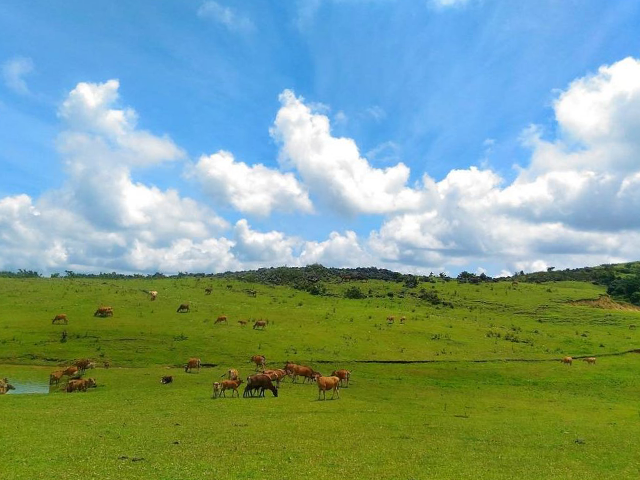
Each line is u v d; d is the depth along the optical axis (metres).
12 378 42.09
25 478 14.66
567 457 20.56
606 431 27.08
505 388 46.12
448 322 79.50
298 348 57.34
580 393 45.31
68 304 69.56
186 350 53.59
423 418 28.95
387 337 65.56
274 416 27.27
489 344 66.44
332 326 69.75
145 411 28.14
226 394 36.06
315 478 15.76
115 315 65.00
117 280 104.56
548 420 30.28
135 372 45.44
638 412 35.56
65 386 38.06
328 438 21.80
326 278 140.00
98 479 14.75
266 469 16.47
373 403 34.25
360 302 99.00
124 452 18.09
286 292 104.81
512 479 16.83
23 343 52.00
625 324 89.62
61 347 51.56
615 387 48.91
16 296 73.25
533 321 89.94
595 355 66.31
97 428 22.56
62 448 18.39
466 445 21.94
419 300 108.50
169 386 39.28
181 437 20.98
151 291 85.75
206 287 98.50
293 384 42.81
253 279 130.12
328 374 49.03
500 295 117.44
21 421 23.92
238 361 51.62
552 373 54.38
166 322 63.50
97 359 49.06
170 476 15.30
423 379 48.16
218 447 19.30
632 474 18.23
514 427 27.22
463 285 131.38
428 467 17.78
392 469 17.27
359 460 18.25
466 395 41.09
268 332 63.31
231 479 15.24
